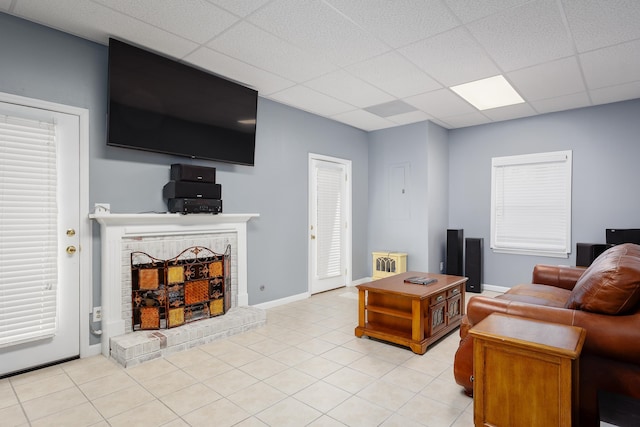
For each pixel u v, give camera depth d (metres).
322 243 4.93
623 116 4.08
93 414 1.97
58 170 2.61
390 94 3.95
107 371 2.50
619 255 2.01
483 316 2.08
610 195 4.16
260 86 3.73
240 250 3.74
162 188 3.19
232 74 3.41
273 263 4.23
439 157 5.27
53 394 2.19
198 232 3.36
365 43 2.77
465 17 2.39
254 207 3.99
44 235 2.54
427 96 4.01
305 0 2.21
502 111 4.54
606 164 4.19
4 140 2.38
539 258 4.69
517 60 3.05
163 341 2.76
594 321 1.72
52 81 2.58
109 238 2.78
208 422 1.89
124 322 2.87
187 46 2.84
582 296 1.86
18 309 2.43
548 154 4.58
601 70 3.24
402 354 2.82
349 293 4.92
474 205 5.25
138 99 2.83
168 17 2.41
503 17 2.38
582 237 4.35
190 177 3.13
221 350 2.89
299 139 4.53
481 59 3.04
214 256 3.44
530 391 1.53
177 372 2.49
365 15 2.38
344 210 5.32
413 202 5.15
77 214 2.70
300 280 4.57
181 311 3.09
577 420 1.55
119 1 2.23
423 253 5.04
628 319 1.68
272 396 2.17
